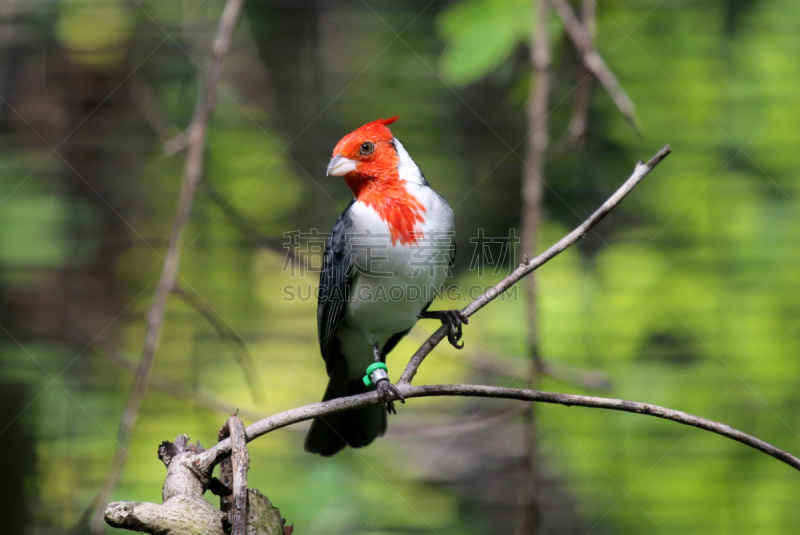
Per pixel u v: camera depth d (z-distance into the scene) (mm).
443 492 10359
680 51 10258
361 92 11250
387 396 5609
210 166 10914
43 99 10695
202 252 10641
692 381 9680
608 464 9531
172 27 11000
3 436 9406
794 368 9625
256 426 4137
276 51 11281
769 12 10359
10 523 9172
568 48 9875
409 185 6441
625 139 10359
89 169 10641
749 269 9977
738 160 10219
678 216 10266
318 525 9492
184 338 10227
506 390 4461
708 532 9195
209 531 3617
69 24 10773
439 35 9000
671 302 9945
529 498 7293
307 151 11312
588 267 10344
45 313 10172
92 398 9875
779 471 9289
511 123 10836
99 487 9398
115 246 10539
